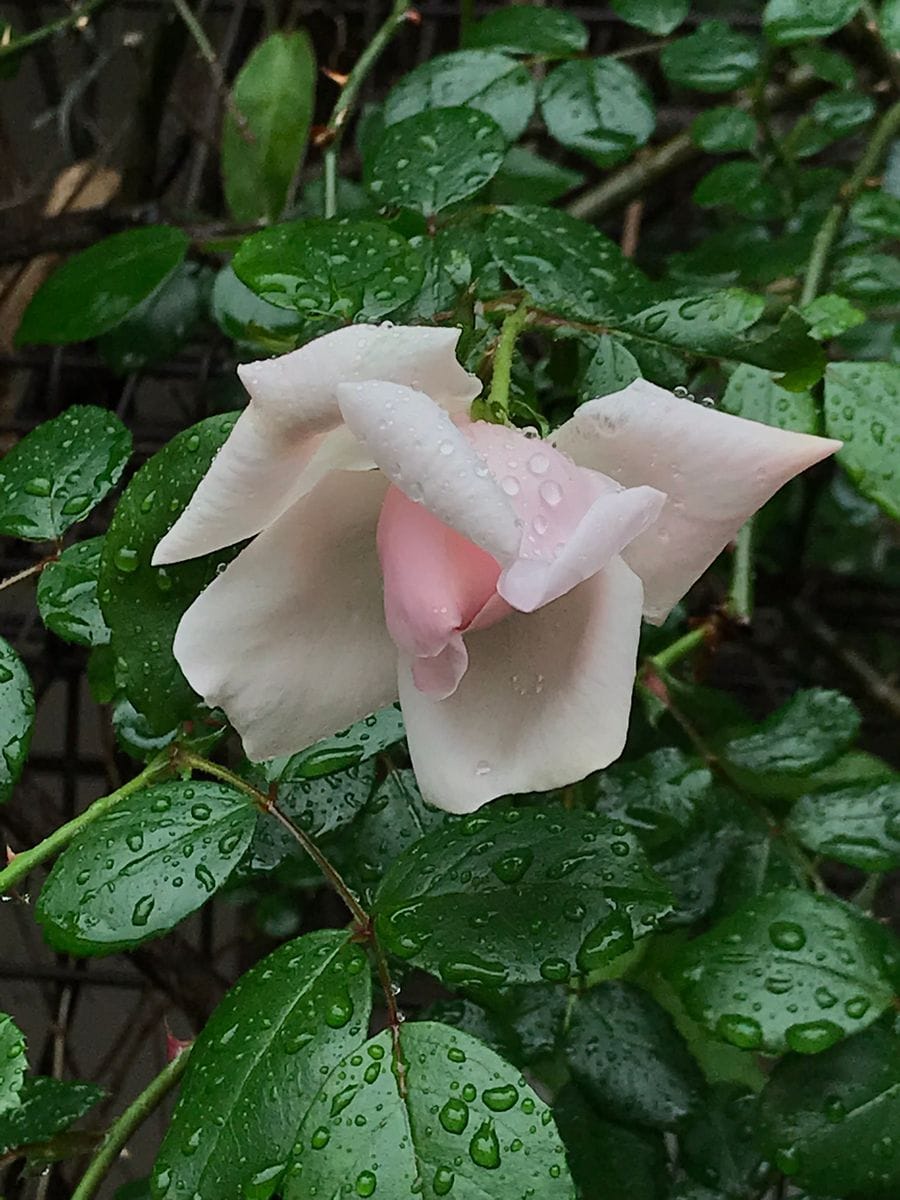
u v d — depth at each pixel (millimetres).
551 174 288
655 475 152
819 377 195
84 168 397
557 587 130
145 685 188
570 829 176
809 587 382
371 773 217
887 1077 181
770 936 184
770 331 196
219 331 343
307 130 293
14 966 343
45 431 212
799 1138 181
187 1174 150
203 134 386
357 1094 149
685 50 281
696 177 403
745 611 271
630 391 151
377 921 169
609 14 383
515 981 164
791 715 246
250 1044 156
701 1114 215
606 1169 215
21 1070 155
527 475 142
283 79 292
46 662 348
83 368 369
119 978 342
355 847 220
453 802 150
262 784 199
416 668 145
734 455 148
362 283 187
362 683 162
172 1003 320
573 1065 219
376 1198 143
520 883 171
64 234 347
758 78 285
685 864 230
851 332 308
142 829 176
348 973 162
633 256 389
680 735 273
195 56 399
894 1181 178
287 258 188
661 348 202
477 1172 144
